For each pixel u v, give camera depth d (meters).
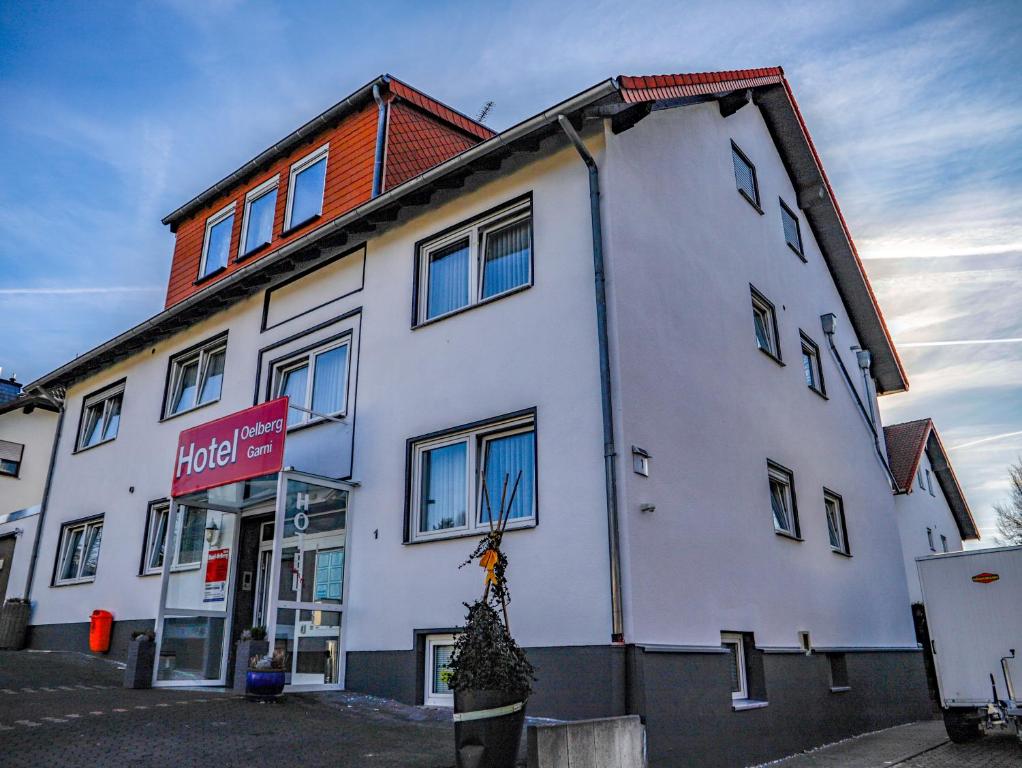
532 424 8.73
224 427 10.58
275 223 14.82
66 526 15.83
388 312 10.70
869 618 12.89
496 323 9.24
